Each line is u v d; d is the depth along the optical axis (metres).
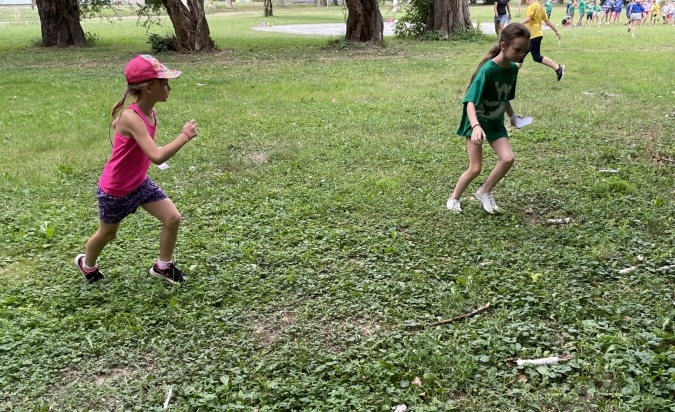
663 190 6.18
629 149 7.54
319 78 14.51
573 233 5.23
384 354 3.65
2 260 5.09
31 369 3.61
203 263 4.89
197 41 21.38
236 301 4.33
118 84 14.48
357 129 9.07
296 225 5.62
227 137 8.77
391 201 6.09
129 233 5.54
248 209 6.02
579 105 10.10
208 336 3.92
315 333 3.92
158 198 4.35
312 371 3.52
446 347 3.64
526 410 3.13
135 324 4.06
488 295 4.26
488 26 29.80
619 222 5.44
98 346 3.82
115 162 4.15
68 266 4.95
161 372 3.57
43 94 13.13
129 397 3.35
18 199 6.49
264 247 5.16
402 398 3.24
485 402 3.22
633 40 21.38
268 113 10.41
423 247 5.08
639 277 4.42
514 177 6.72
